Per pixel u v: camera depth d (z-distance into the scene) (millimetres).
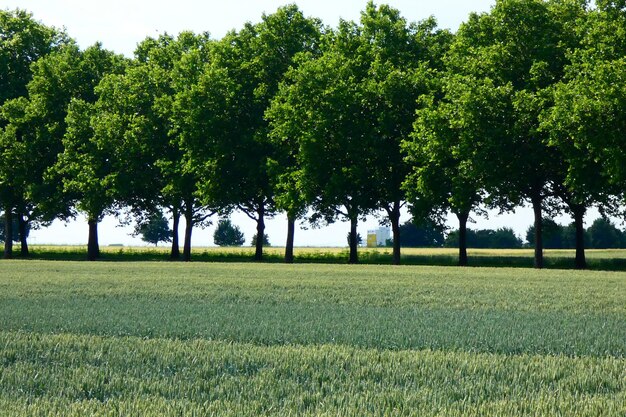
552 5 55000
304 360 9719
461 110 49250
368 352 10422
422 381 8438
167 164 62000
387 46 60281
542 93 47875
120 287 23828
